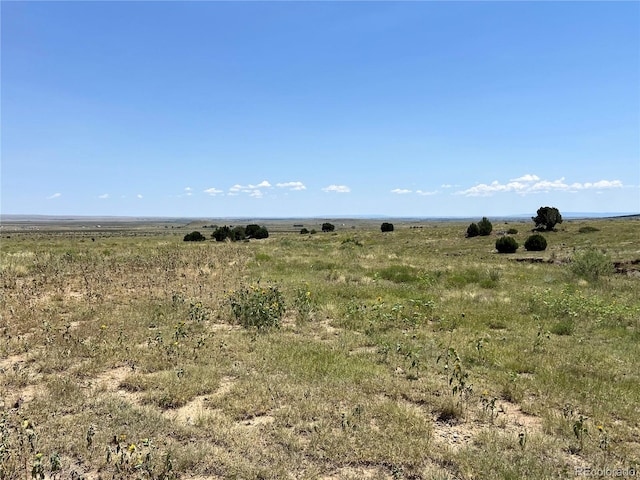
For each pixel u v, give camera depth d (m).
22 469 3.83
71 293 11.85
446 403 5.26
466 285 15.34
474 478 3.83
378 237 46.88
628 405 5.51
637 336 9.02
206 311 9.99
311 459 4.09
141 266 16.92
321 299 11.80
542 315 10.73
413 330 9.09
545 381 6.25
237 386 5.70
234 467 3.91
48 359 6.56
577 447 4.40
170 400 5.25
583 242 34.28
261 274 15.86
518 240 38.47
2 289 11.84
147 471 3.79
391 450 4.19
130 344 7.36
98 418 4.78
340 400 5.39
